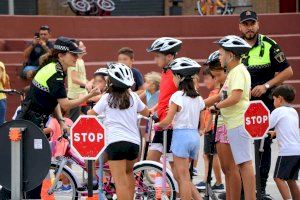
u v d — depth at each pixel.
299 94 32.28
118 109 15.49
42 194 17.11
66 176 17.36
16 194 14.84
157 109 17.39
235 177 16.45
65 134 16.91
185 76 16.17
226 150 16.44
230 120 15.80
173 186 16.98
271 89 18.33
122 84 15.39
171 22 34.97
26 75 27.98
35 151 14.91
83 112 24.17
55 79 15.51
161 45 17.20
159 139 17.67
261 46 18.45
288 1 40.91
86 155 14.39
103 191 17.00
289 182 17.03
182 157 16.17
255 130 15.21
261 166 18.28
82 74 24.47
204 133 17.41
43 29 28.47
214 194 17.48
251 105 15.18
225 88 15.99
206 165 19.66
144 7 41.81
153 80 20.30
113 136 15.45
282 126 16.92
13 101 31.19
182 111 16.11
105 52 33.69
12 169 14.84
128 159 15.61
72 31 34.47
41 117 15.74
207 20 35.00
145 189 17.25
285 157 16.84
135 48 33.84
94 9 38.06
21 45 33.59
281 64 18.42
